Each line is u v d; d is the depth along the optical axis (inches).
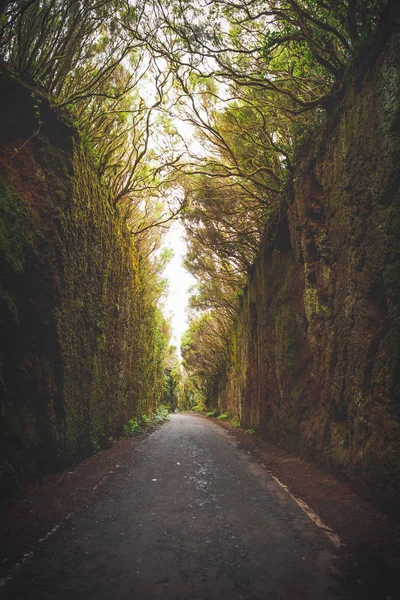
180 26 347.3
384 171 234.4
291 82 385.1
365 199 266.2
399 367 213.2
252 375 753.6
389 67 233.6
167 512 227.5
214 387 1776.6
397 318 216.7
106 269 508.4
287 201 453.1
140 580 146.7
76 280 392.2
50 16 327.0
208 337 1389.0
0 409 262.1
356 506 231.1
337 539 183.3
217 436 658.2
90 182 448.1
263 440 589.3
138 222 764.6
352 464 268.5
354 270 278.1
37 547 173.5
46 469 312.2
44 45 344.5
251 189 568.7
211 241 705.0
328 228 338.0
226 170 519.8
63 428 343.0
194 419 1315.2
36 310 325.4
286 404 468.4
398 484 203.8
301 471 337.4
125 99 473.4
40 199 343.0
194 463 386.3
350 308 285.1
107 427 506.0
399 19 224.8
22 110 346.3
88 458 407.5
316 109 373.1
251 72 374.9
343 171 303.3
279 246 550.6
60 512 223.1
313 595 135.6
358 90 280.2
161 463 384.5
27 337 320.5
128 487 286.5
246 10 320.8
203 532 195.2
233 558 165.3
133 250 740.0
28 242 313.1
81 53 388.2
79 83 405.7
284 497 257.0
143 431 698.2
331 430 327.3
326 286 343.0
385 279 228.1
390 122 229.9
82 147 419.8
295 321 465.1
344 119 301.6
